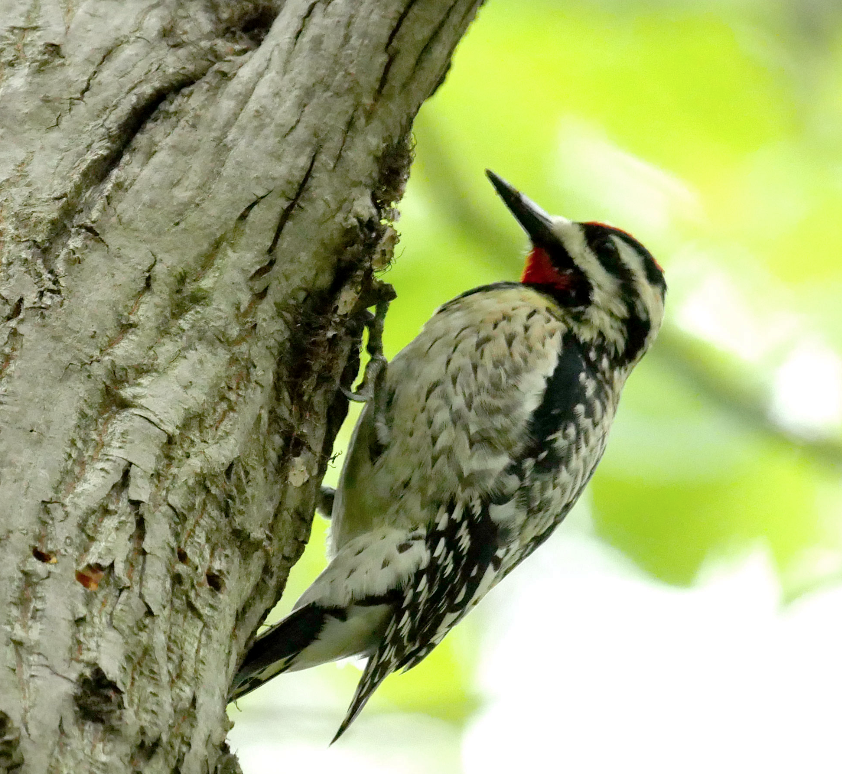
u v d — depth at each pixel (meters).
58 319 5.17
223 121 6.27
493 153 11.47
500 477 8.22
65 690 4.18
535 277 9.67
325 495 9.46
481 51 11.27
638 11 11.12
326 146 6.48
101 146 5.86
